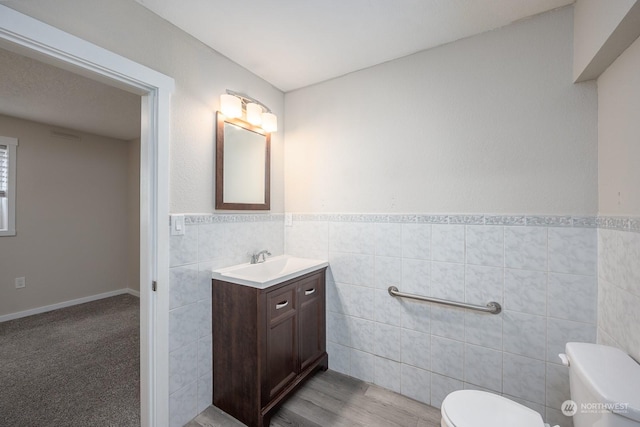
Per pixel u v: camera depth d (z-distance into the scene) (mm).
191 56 1704
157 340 1517
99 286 3980
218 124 1843
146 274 1525
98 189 3969
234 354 1712
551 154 1508
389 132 1977
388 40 1751
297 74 2158
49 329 2961
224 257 1910
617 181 1232
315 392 1949
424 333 1859
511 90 1603
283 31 1669
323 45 1805
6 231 3213
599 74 1365
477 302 1694
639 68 1069
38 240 3443
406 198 1915
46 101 2719
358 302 2100
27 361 2334
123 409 1775
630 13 949
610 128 1286
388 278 1980
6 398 1874
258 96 2182
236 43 1782
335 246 2197
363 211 2080
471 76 1711
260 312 1611
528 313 1567
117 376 2127
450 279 1771
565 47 1470
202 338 1759
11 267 3248
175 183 1612
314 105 2303
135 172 4172
